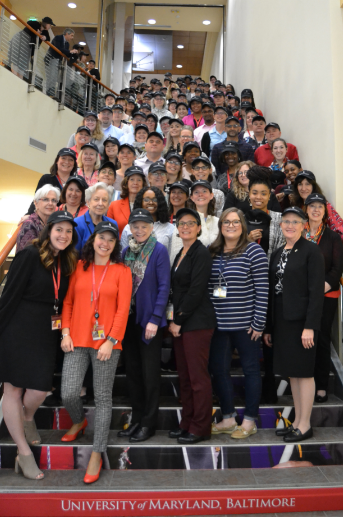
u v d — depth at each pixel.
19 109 6.93
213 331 3.01
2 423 3.01
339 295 3.54
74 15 14.79
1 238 11.40
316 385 3.38
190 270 3.02
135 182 3.71
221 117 6.41
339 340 3.61
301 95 5.46
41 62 7.54
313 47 5.01
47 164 7.72
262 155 5.55
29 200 9.67
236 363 3.73
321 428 3.20
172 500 2.53
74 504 2.51
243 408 3.27
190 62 18.91
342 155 4.27
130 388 3.09
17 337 2.62
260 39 8.53
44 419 3.19
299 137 5.48
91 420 3.13
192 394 3.01
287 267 3.07
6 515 2.51
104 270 2.83
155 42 17.22
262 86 8.21
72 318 2.79
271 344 3.27
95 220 3.24
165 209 3.43
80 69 8.77
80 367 2.75
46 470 2.81
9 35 6.65
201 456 2.85
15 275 2.65
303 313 2.95
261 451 2.88
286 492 2.57
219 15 15.21
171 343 3.73
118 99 9.53
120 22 14.72
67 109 8.38
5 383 2.70
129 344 3.11
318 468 2.83
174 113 9.12
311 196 3.60
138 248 3.08
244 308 3.05
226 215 3.10
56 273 2.77
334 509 2.58
